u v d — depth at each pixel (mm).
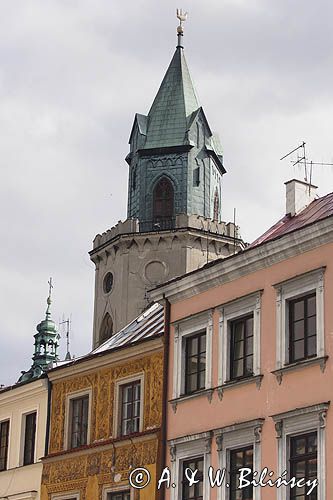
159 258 101562
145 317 61094
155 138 108688
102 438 53688
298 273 44531
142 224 106000
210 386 47625
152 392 51344
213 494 46000
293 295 44594
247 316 46938
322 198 53531
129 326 61031
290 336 44625
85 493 53812
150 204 106812
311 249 44188
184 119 109000
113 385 54031
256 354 45688
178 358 49906
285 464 42938
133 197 108375
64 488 55438
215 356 47750
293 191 53062
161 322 57281
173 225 105312
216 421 46844
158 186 107312
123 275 101625
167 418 49719
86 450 54375
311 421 42312
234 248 102750
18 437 60344
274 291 45469
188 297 50250
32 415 60125
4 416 62188
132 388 53156
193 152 107875
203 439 47031
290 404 43500
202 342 49250
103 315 103125
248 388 45656
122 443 52031
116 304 101438
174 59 112875
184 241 101500
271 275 45875
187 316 49750
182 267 100625
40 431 58562
